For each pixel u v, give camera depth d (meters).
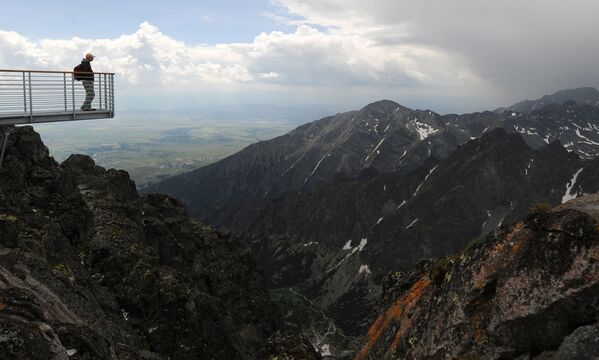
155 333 35.78
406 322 18.98
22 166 34.97
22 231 28.28
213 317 44.44
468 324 14.23
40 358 13.41
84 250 37.28
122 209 49.78
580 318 11.52
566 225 12.67
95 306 27.19
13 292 16.64
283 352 31.98
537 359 11.98
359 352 23.28
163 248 60.06
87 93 40.47
